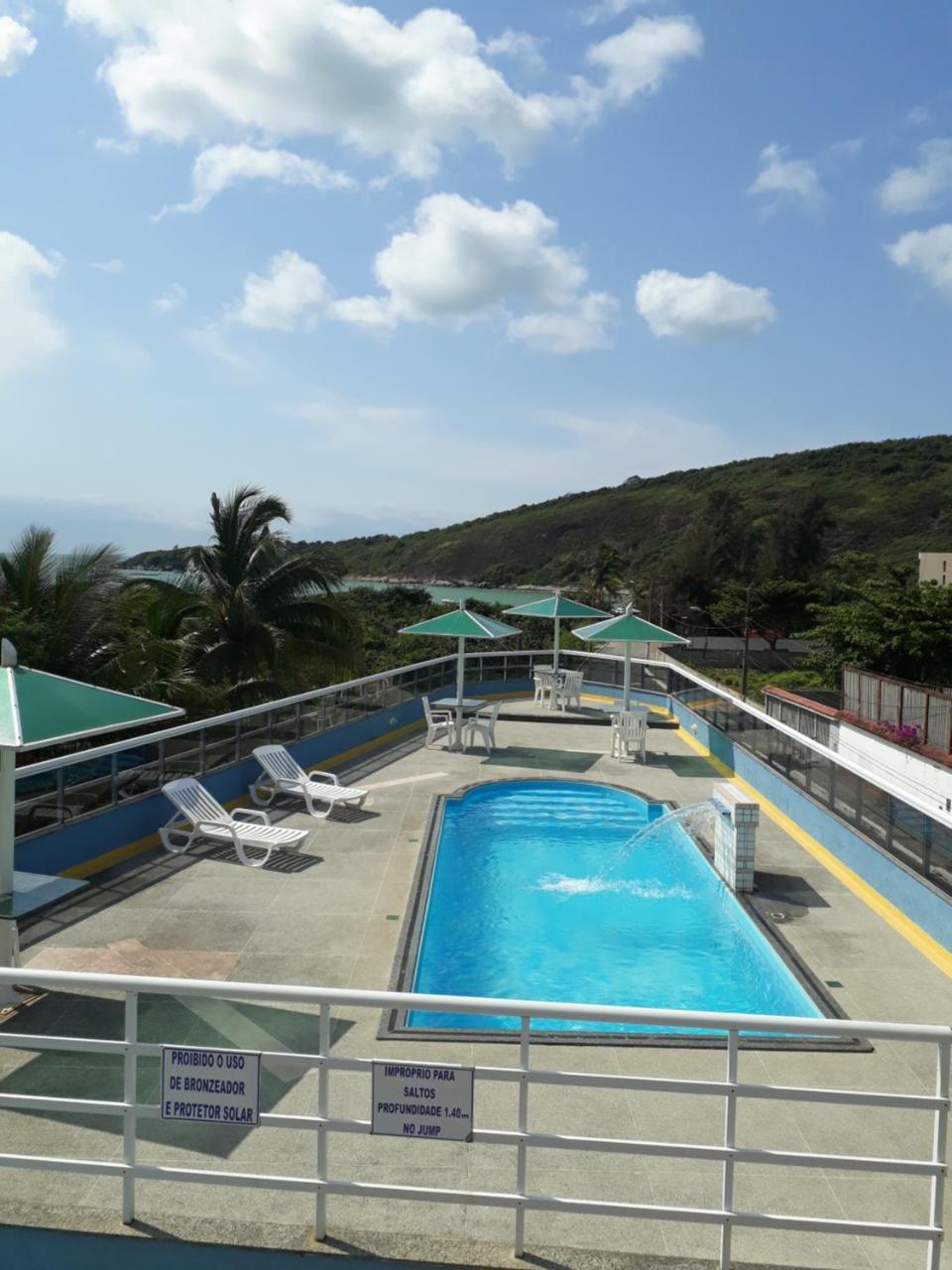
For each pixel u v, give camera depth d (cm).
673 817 1235
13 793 632
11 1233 380
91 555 1823
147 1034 571
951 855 766
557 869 1068
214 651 2180
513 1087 530
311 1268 369
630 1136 482
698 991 752
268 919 799
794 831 1149
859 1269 384
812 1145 482
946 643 3309
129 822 970
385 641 4206
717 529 7844
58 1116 478
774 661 5428
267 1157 447
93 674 1712
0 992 610
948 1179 445
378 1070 359
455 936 866
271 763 1198
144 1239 374
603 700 2234
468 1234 396
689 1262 369
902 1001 677
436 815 1171
